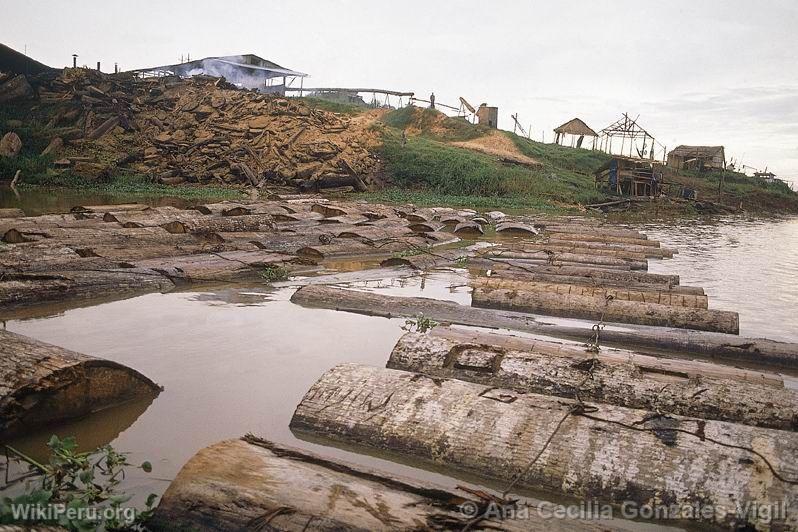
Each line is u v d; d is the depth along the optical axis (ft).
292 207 59.62
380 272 37.35
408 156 113.09
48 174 89.10
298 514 10.82
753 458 12.79
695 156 187.62
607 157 171.42
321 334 23.89
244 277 33.35
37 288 26.02
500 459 13.73
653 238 70.28
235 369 19.72
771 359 23.21
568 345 21.77
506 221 70.69
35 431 15.06
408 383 15.88
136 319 24.79
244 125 108.37
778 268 48.47
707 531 12.11
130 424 15.78
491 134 158.81
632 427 13.88
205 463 11.95
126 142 105.29
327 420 15.33
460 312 27.25
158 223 43.11
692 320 27.48
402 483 11.68
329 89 181.68
